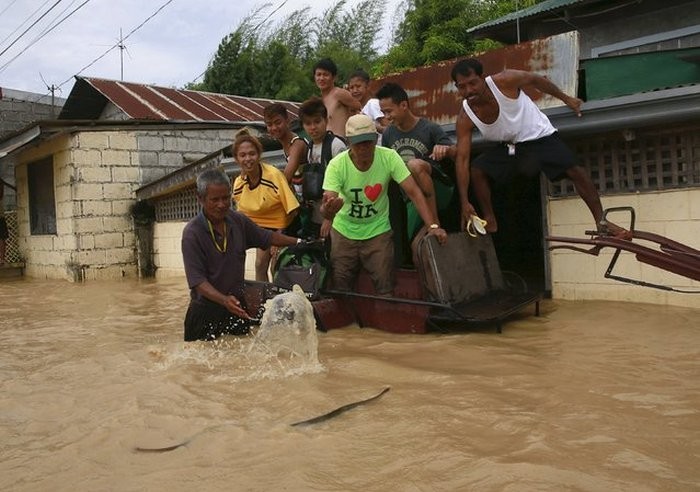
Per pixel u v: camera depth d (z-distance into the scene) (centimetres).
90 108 1673
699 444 273
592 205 569
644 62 673
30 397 380
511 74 545
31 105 1889
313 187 587
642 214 627
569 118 626
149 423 319
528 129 556
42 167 1366
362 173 524
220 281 522
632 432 288
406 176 526
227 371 414
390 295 549
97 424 326
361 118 499
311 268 555
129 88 1536
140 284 1108
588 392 349
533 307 636
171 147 1312
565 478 240
